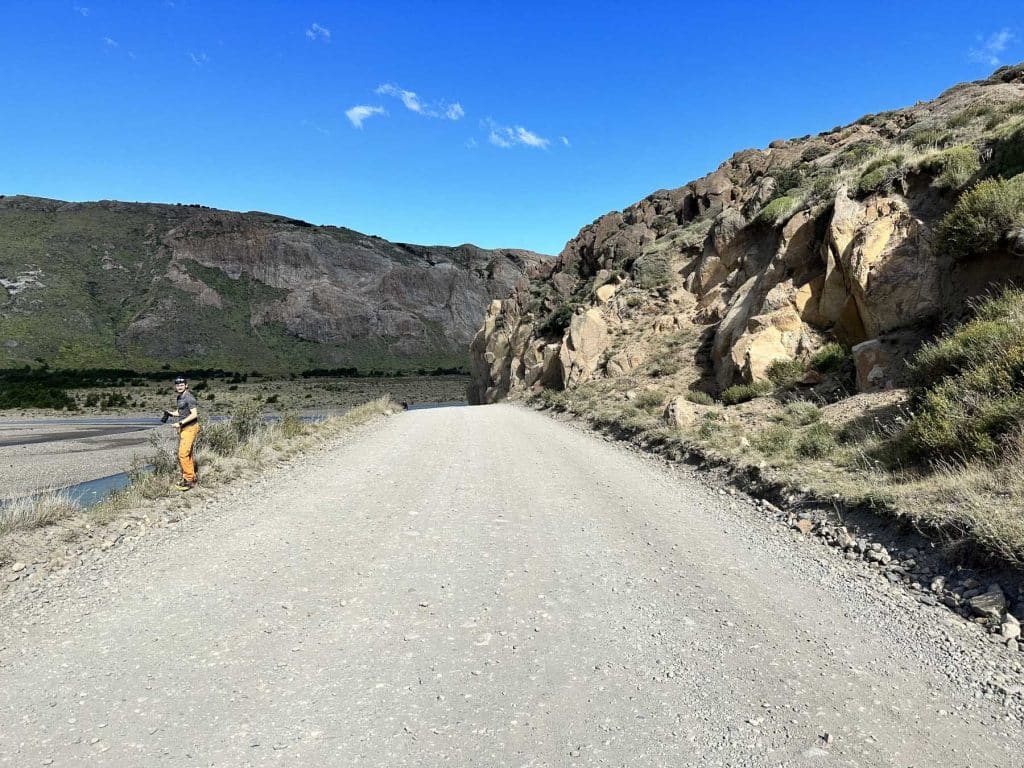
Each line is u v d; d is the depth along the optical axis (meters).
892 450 7.46
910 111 32.22
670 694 3.30
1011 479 5.30
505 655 3.79
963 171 12.53
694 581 5.02
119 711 3.19
